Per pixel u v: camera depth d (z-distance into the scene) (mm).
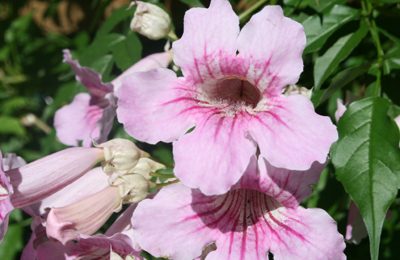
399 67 313
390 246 385
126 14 369
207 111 278
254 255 276
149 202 274
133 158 294
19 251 438
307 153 257
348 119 286
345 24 325
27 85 520
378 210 272
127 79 273
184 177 262
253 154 268
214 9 276
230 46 274
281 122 265
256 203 289
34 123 526
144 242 272
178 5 433
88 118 367
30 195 291
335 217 351
